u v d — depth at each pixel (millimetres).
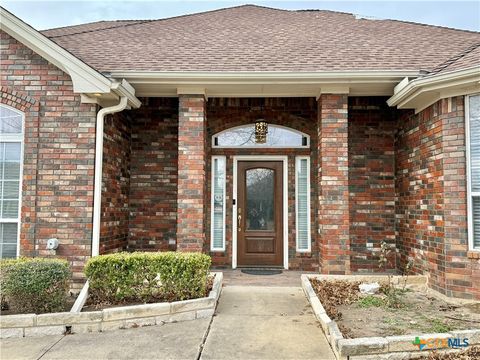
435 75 4797
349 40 7121
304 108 7125
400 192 6586
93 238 5336
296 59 6168
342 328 3629
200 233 5789
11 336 3818
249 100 7141
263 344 3525
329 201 5754
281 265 7137
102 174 5637
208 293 4785
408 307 4430
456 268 4801
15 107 5418
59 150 5418
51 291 4164
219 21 8531
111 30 7977
